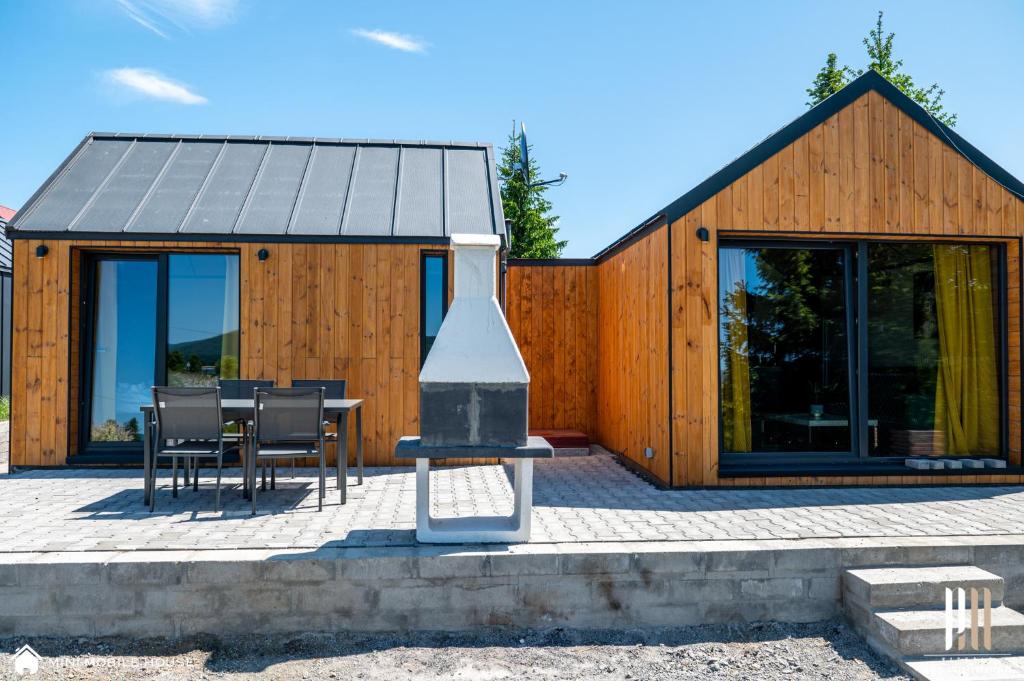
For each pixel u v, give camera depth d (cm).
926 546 398
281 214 718
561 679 322
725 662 343
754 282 618
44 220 675
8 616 351
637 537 412
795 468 604
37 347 675
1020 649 347
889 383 629
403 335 704
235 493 560
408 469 686
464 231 712
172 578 355
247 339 693
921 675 322
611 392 823
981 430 636
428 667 332
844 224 604
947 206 614
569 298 913
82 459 677
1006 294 634
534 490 585
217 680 316
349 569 363
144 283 711
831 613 390
